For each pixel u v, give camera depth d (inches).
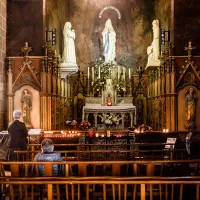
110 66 924.0
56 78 701.9
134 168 303.6
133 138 583.2
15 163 301.7
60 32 858.1
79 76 927.0
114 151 397.1
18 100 646.5
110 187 331.6
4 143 548.4
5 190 312.5
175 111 665.0
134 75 945.5
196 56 665.0
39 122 645.3
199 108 663.1
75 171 411.8
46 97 646.5
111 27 948.6
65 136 561.6
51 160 319.3
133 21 977.5
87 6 976.9
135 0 976.9
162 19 816.9
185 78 665.6
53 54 697.0
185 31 686.5
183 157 438.9
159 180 229.1
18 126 465.1
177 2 690.2
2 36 637.3
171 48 674.2
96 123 830.5
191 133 542.0
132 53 972.6
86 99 878.4
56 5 808.9
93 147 609.9
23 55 655.8
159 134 578.6
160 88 737.0
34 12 664.4
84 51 969.5
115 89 885.2
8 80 642.2
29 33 661.3
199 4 688.4
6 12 663.1
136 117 912.3
